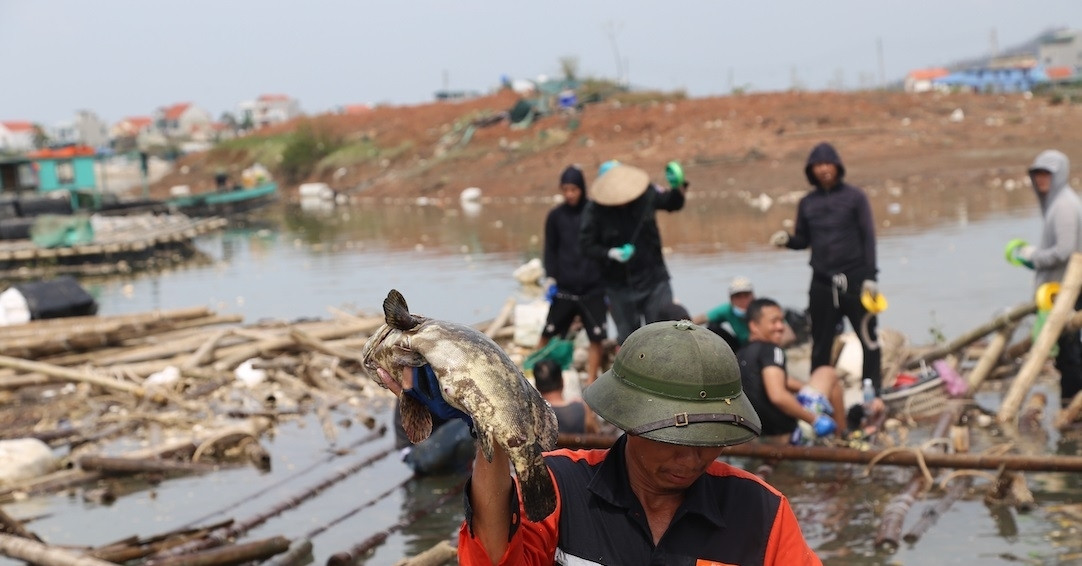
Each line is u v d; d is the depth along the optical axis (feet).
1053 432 24.70
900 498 20.15
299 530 20.74
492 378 7.79
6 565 18.49
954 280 44.65
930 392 26.58
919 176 105.91
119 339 38.68
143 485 24.48
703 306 42.65
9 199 100.63
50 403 32.65
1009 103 151.43
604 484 8.82
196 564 18.16
